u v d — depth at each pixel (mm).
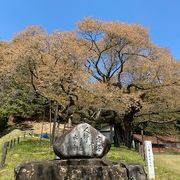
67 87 24734
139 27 30719
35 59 23781
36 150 22609
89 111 29875
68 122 27375
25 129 38750
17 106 40125
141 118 36656
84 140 8031
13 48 26094
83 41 31234
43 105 37000
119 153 22969
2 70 25875
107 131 35625
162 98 32031
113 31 29859
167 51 32688
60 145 8039
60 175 7535
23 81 26141
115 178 7578
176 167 22281
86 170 7574
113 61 32656
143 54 31672
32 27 30953
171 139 44719
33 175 7535
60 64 23984
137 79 31750
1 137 36125
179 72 29922
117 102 27922
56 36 24375
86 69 28531
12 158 19000
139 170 7895
